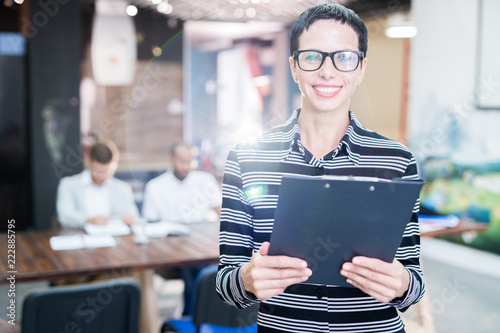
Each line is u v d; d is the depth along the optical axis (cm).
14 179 534
